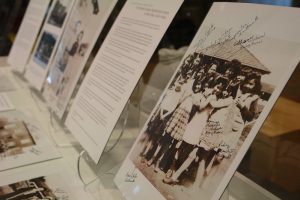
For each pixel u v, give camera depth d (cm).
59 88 120
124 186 71
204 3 106
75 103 99
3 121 123
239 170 92
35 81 143
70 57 121
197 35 72
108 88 86
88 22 117
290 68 51
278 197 82
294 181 88
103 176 91
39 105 142
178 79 71
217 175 53
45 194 82
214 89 61
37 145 107
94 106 89
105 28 116
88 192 84
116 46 90
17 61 174
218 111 58
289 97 101
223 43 63
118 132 102
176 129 65
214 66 63
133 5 92
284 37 53
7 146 105
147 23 83
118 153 97
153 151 68
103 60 93
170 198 59
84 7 124
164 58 110
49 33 146
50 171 93
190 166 58
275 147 97
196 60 68
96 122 86
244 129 52
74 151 105
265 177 91
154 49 78
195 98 64
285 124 99
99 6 113
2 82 170
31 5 183
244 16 62
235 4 65
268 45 55
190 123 62
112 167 93
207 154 56
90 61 111
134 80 79
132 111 105
